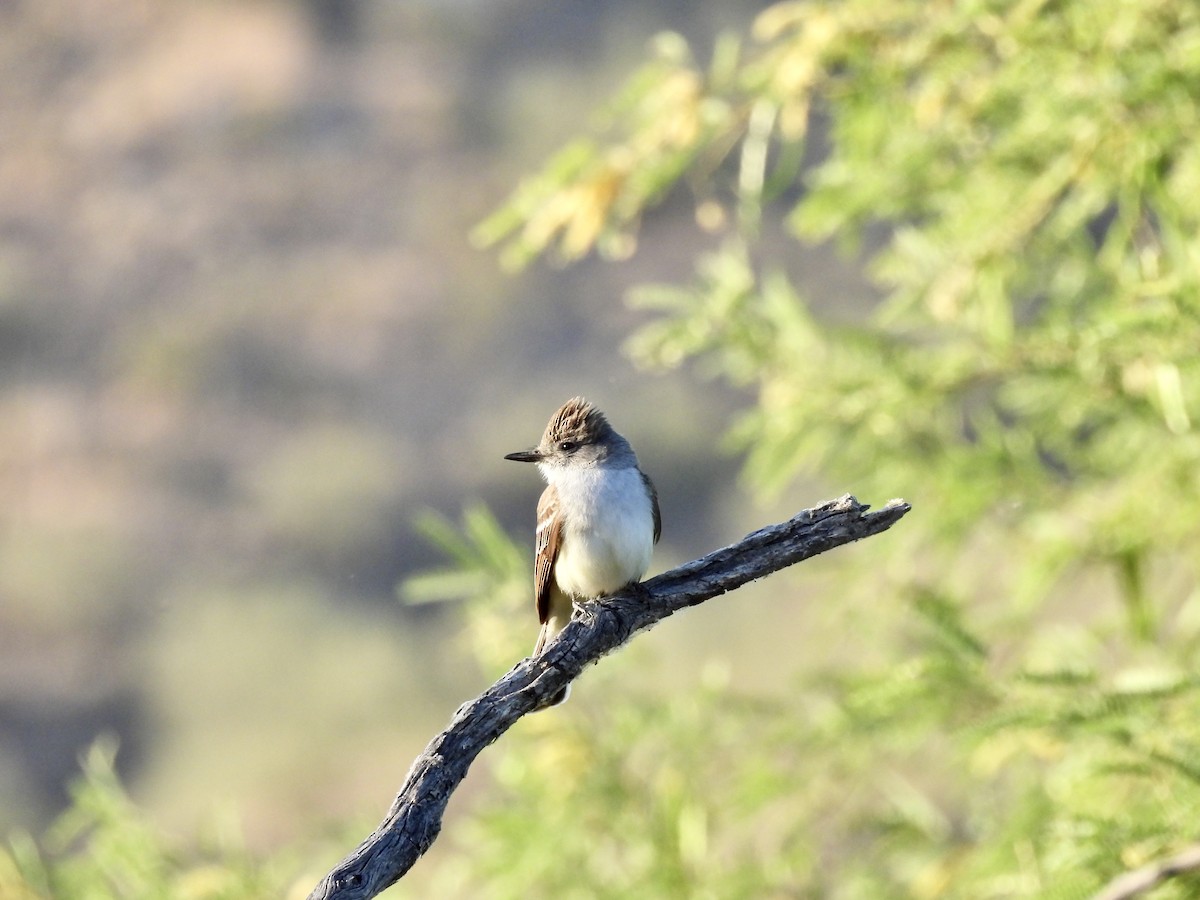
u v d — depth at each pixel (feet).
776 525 24.48
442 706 129.08
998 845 32.19
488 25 215.92
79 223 194.29
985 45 33.60
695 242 165.68
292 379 169.27
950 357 35.55
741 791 37.37
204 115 208.03
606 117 37.04
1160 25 31.37
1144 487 34.45
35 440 165.89
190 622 139.85
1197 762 27.14
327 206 193.98
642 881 37.73
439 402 168.35
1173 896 26.78
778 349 38.17
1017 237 33.60
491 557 39.37
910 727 32.30
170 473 159.84
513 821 38.14
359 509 153.99
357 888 18.83
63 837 39.60
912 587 37.42
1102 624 36.63
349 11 222.48
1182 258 30.86
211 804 41.14
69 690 135.44
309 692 129.29
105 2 218.79
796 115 34.58
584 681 39.65
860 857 39.01
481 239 37.14
